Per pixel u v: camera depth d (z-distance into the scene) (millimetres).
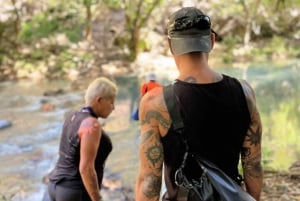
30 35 15578
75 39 16031
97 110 2922
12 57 14133
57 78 12641
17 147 7039
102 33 16672
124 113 8750
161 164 1678
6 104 9750
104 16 17156
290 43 17703
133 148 6781
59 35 16062
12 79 12562
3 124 8172
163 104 1643
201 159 1633
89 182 2814
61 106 9500
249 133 1700
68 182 2877
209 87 1644
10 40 15211
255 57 15836
